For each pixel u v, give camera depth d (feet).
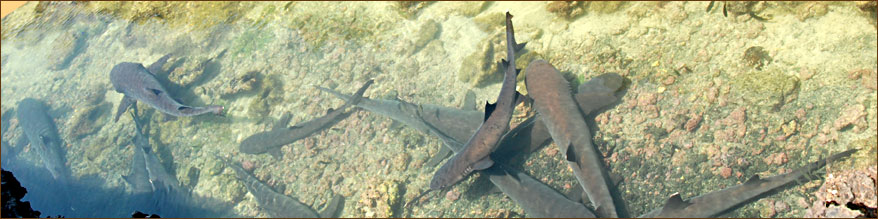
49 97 43.70
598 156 22.43
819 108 22.66
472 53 31.53
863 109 21.57
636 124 25.22
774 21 26.27
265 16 41.55
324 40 37.60
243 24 41.70
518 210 24.18
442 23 35.14
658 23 28.96
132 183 32.60
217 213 29.96
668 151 23.76
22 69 47.47
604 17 30.53
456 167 22.85
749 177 22.12
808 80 23.56
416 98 31.45
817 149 21.72
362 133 31.01
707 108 24.54
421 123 27.58
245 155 33.09
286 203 28.19
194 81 38.55
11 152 40.14
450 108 27.71
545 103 23.70
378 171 28.96
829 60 23.80
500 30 32.12
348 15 38.91
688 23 28.25
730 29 26.94
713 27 27.40
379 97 32.48
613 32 29.48
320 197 29.30
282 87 35.94
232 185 30.91
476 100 29.53
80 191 34.32
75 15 48.65
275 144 31.94
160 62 39.22
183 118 36.73
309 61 36.73
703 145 23.56
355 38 36.91
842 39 24.13
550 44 30.58
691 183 22.68
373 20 37.76
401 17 37.01
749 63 25.11
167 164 34.32
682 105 25.12
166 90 37.06
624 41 28.84
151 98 34.86
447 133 26.35
